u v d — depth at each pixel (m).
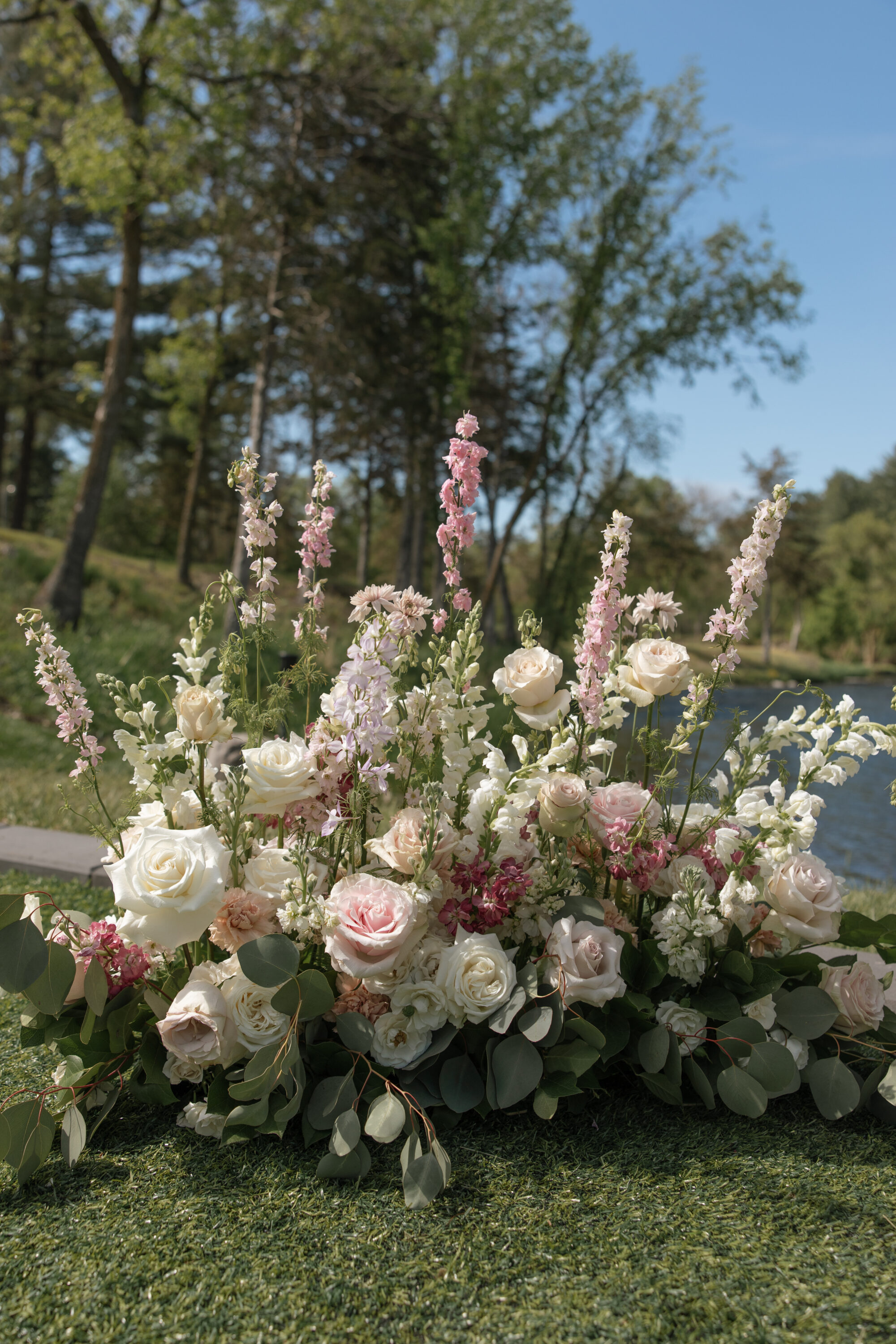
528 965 2.26
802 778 2.35
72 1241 1.78
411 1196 1.82
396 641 2.26
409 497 22.97
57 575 14.78
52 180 27.48
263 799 2.22
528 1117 2.23
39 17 14.58
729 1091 2.14
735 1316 1.60
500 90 17.80
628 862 2.37
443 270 18.39
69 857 4.71
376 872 2.39
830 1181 1.99
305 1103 2.12
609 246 19.27
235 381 26.41
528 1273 1.70
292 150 16.30
